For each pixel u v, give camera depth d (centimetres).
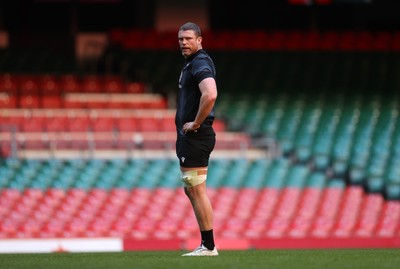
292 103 9400
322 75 10000
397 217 7406
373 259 2655
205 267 2412
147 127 8594
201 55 2894
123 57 9950
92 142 8031
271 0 11556
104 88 9450
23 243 5838
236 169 7912
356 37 10531
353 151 8531
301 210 7356
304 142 8625
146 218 6994
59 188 7319
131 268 2406
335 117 9156
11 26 11000
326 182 7838
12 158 7744
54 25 11081
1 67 9875
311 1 10431
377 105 9488
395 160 8431
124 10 11269
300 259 2659
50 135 8300
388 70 10169
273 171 7919
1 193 7156
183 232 6831
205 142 2905
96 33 10581
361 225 7231
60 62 10175
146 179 7606
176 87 9556
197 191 2916
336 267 2406
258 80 9806
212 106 2834
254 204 7362
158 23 10475
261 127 8844
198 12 10531
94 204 7138
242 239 6481
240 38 10362
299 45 10381
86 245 5934
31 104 8912
